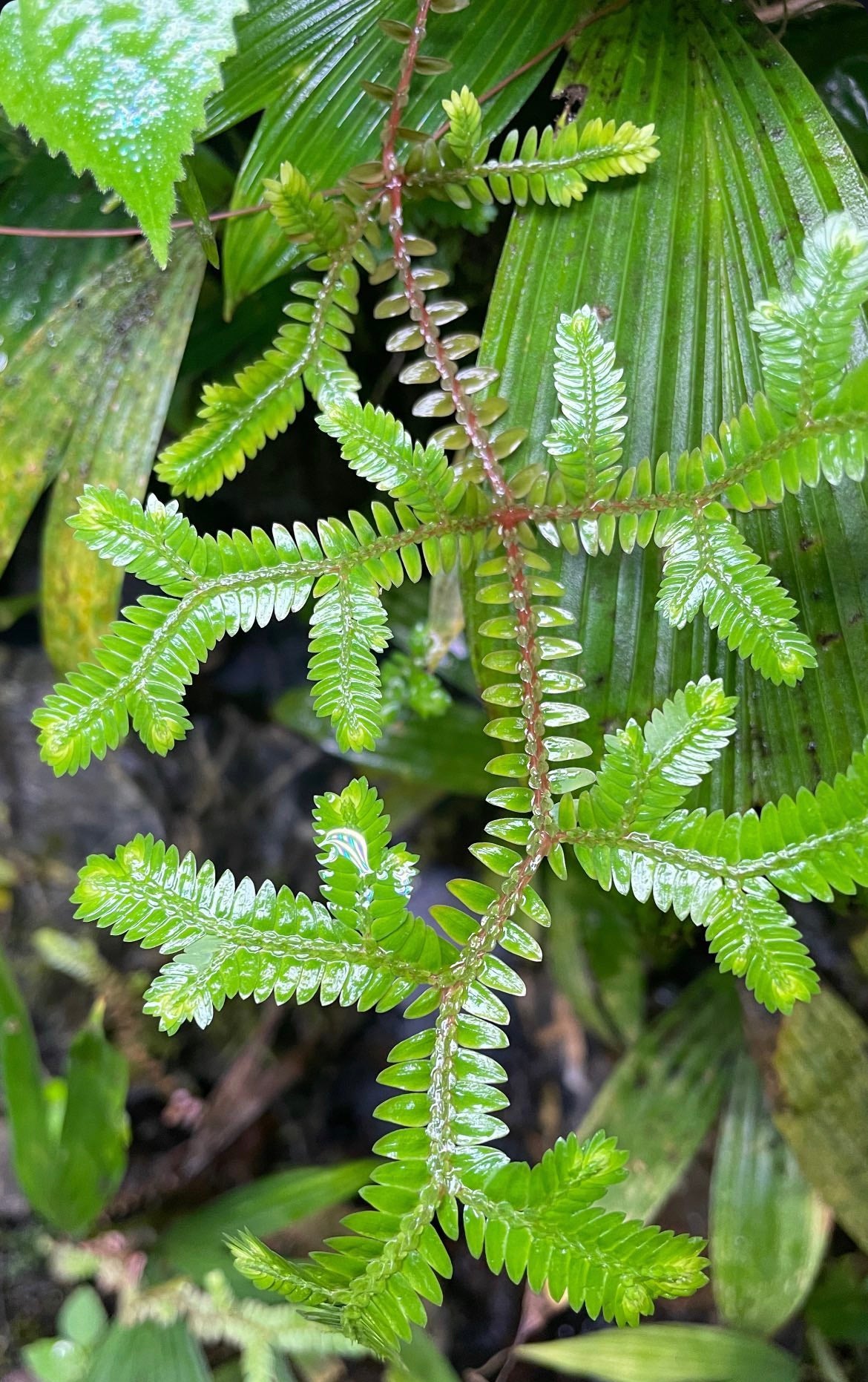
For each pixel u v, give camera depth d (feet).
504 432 0.54
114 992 1.12
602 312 0.57
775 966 0.48
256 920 0.48
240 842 1.19
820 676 0.55
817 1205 0.74
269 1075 1.10
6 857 1.22
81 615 0.67
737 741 0.56
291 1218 0.87
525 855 0.50
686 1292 0.46
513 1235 0.46
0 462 0.65
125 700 0.50
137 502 0.51
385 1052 1.14
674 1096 0.78
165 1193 1.03
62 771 0.50
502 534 0.53
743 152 0.57
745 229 0.57
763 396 0.50
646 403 0.56
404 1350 0.83
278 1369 0.84
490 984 0.49
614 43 0.59
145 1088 1.14
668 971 0.88
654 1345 0.76
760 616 0.51
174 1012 0.47
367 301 0.74
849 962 0.70
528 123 0.66
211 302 0.71
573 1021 1.00
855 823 0.48
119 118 0.50
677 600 0.51
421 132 0.57
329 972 0.48
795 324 0.49
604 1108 0.79
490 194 0.56
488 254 0.69
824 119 0.57
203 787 1.19
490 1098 0.48
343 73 0.60
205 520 0.90
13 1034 0.82
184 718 0.51
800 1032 0.69
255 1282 0.45
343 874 0.48
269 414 0.56
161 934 0.48
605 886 0.50
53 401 0.65
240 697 1.09
